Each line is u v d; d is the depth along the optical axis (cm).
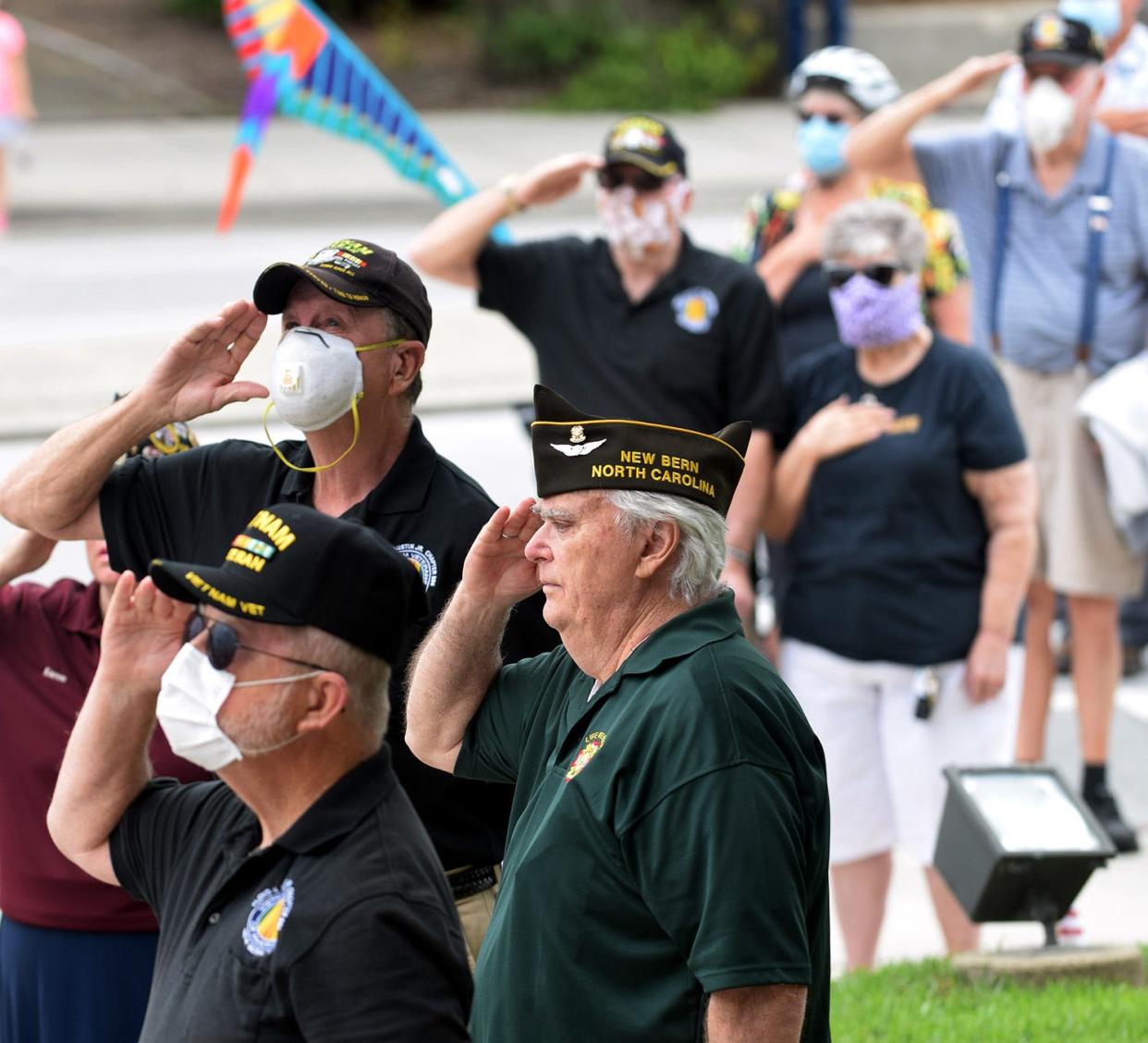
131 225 5594
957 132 2289
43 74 7662
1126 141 2200
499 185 1970
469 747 1108
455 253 1973
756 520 1867
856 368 1831
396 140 2448
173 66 7831
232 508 1253
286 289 1214
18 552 1316
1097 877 2155
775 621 1902
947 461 1761
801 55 8169
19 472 1243
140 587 991
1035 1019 1567
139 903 1291
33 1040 1317
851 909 1839
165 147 6819
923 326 1797
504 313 2014
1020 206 2220
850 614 1783
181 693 904
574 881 951
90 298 4475
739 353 1905
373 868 883
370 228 5575
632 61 7838
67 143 6819
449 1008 873
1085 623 2220
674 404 1916
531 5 7975
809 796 958
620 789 945
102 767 1002
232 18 2400
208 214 5772
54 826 1021
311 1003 858
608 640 995
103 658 997
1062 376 2202
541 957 952
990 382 1772
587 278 1959
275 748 904
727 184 6353
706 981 903
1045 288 2203
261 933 878
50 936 1302
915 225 1753
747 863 909
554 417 995
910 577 1769
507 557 1063
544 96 7788
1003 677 1772
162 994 923
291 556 909
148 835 996
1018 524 1761
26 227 5509
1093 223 2183
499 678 1106
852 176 2231
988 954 1700
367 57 7994
